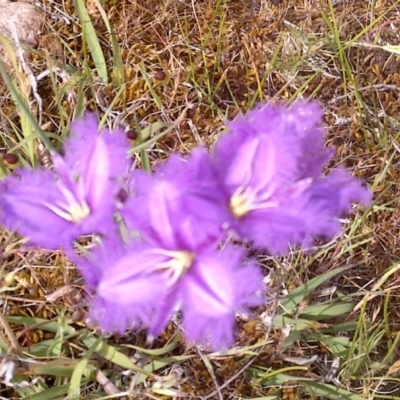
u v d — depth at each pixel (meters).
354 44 0.28
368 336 0.23
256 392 0.21
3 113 0.24
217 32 0.28
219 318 0.14
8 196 0.16
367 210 0.23
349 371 0.22
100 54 0.26
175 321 0.21
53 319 0.21
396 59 0.29
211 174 0.14
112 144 0.15
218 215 0.13
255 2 0.29
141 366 0.21
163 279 0.14
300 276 0.23
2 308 0.22
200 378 0.21
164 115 0.25
